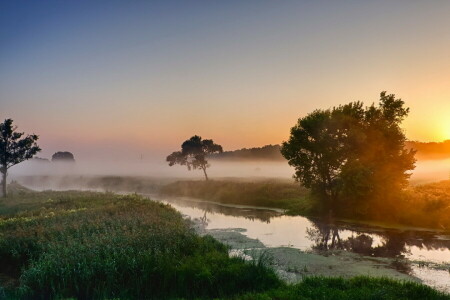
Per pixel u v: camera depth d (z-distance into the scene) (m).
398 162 42.03
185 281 17.59
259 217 44.88
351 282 17.03
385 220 40.34
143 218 30.88
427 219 37.62
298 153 46.34
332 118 43.19
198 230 35.28
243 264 19.14
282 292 15.76
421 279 20.12
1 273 19.98
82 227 27.09
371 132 42.78
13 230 27.44
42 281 17.28
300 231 34.94
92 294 17.05
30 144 69.19
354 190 40.97
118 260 18.66
